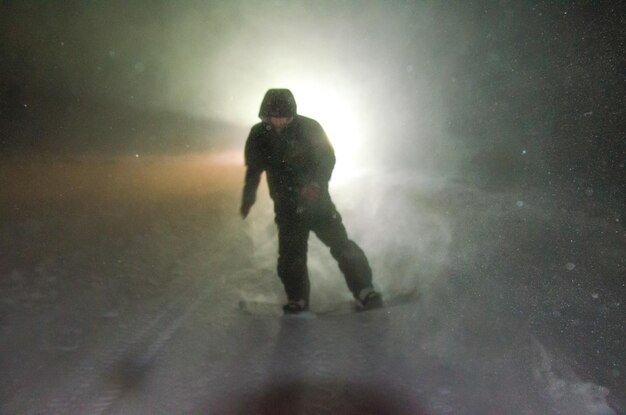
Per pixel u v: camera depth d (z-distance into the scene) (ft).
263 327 15.70
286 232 17.53
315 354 13.89
